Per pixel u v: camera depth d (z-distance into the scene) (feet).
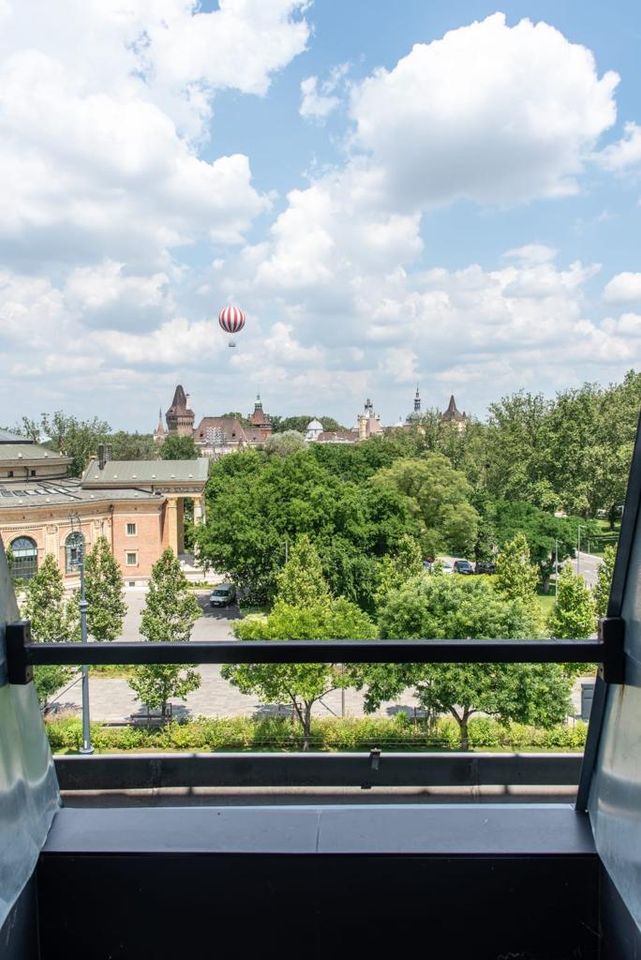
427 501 144.15
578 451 149.07
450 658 6.47
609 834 6.60
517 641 6.50
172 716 50.26
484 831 7.20
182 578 64.03
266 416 506.89
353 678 44.68
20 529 122.21
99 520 136.56
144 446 308.81
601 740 7.00
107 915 6.89
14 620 6.66
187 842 6.98
